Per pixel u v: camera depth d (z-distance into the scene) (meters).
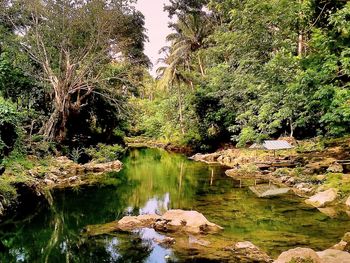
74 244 7.48
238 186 13.33
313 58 11.43
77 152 19.23
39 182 13.25
